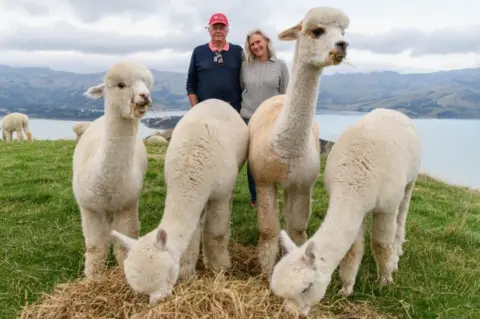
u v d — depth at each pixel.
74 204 6.94
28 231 6.04
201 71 6.47
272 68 6.30
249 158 4.83
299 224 4.88
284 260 3.75
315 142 4.90
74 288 4.30
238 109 6.54
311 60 4.00
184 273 4.32
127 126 4.10
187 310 3.74
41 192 7.41
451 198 8.96
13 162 10.08
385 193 4.33
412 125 5.11
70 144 13.21
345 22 3.99
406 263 5.34
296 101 4.24
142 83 3.96
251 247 5.68
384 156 4.38
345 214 4.11
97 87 4.11
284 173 4.56
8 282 4.80
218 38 6.35
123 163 4.20
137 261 3.62
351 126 4.74
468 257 5.62
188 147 4.31
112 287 4.23
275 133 4.45
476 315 4.36
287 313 3.65
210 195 4.46
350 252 4.44
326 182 4.61
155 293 3.67
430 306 4.50
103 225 4.59
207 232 4.71
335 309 4.27
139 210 6.90
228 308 3.86
